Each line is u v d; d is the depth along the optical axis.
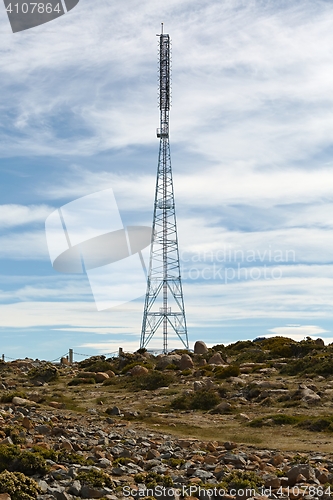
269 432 29.94
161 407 39.16
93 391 49.06
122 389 49.03
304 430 30.05
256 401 39.19
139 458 21.75
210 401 38.88
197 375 51.25
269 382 42.56
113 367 60.66
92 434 27.19
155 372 50.75
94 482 17.28
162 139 78.88
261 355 61.56
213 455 23.31
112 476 19.11
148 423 33.62
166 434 29.64
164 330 75.94
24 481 16.00
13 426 25.28
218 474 19.34
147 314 76.50
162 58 79.62
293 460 22.16
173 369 57.53
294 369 49.25
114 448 23.58
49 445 22.92
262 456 23.36
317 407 35.84
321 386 41.62
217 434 29.91
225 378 48.19
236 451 24.44
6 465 18.30
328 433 29.28
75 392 48.94
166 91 79.06
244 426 31.83
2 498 14.71
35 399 41.97
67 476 17.98
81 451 23.05
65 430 26.44
